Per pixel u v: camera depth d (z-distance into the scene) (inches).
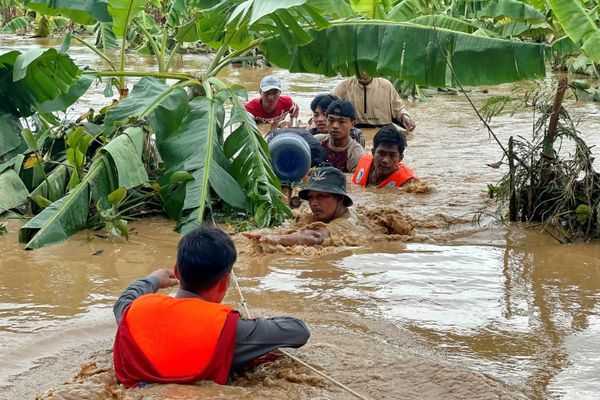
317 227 319.0
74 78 364.5
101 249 307.6
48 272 280.2
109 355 210.1
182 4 447.5
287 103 564.7
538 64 340.5
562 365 208.4
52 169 370.9
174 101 361.7
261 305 247.8
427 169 437.7
